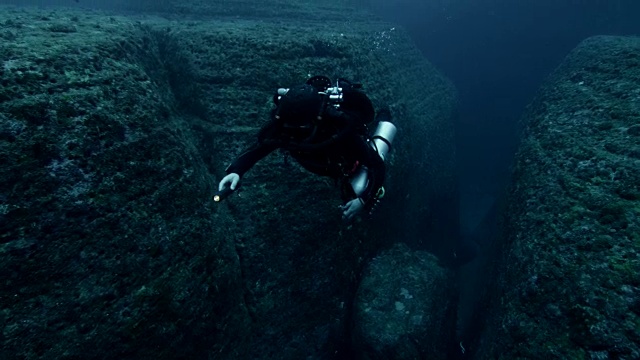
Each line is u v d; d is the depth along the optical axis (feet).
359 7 37.91
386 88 23.17
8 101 8.36
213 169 15.17
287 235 15.92
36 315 8.30
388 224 21.40
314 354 17.17
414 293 18.30
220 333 12.79
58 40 10.46
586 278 10.17
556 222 12.35
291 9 29.48
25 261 8.20
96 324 9.20
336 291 17.88
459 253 36.19
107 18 14.80
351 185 7.34
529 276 12.05
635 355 8.34
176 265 11.08
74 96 9.55
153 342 10.30
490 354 12.54
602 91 16.15
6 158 8.09
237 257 14.28
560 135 15.71
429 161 29.53
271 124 6.43
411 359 16.24
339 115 6.11
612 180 11.60
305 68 18.02
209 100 15.80
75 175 9.14
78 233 9.05
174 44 16.52
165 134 11.85
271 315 15.61
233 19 25.16
